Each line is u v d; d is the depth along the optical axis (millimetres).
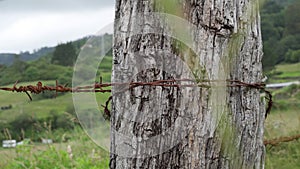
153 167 1930
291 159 5039
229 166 2004
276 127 5637
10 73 15297
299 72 12273
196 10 1898
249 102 2055
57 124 8852
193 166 1930
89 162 5215
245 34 2006
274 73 10828
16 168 5352
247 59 2027
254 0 2053
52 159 5422
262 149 2195
